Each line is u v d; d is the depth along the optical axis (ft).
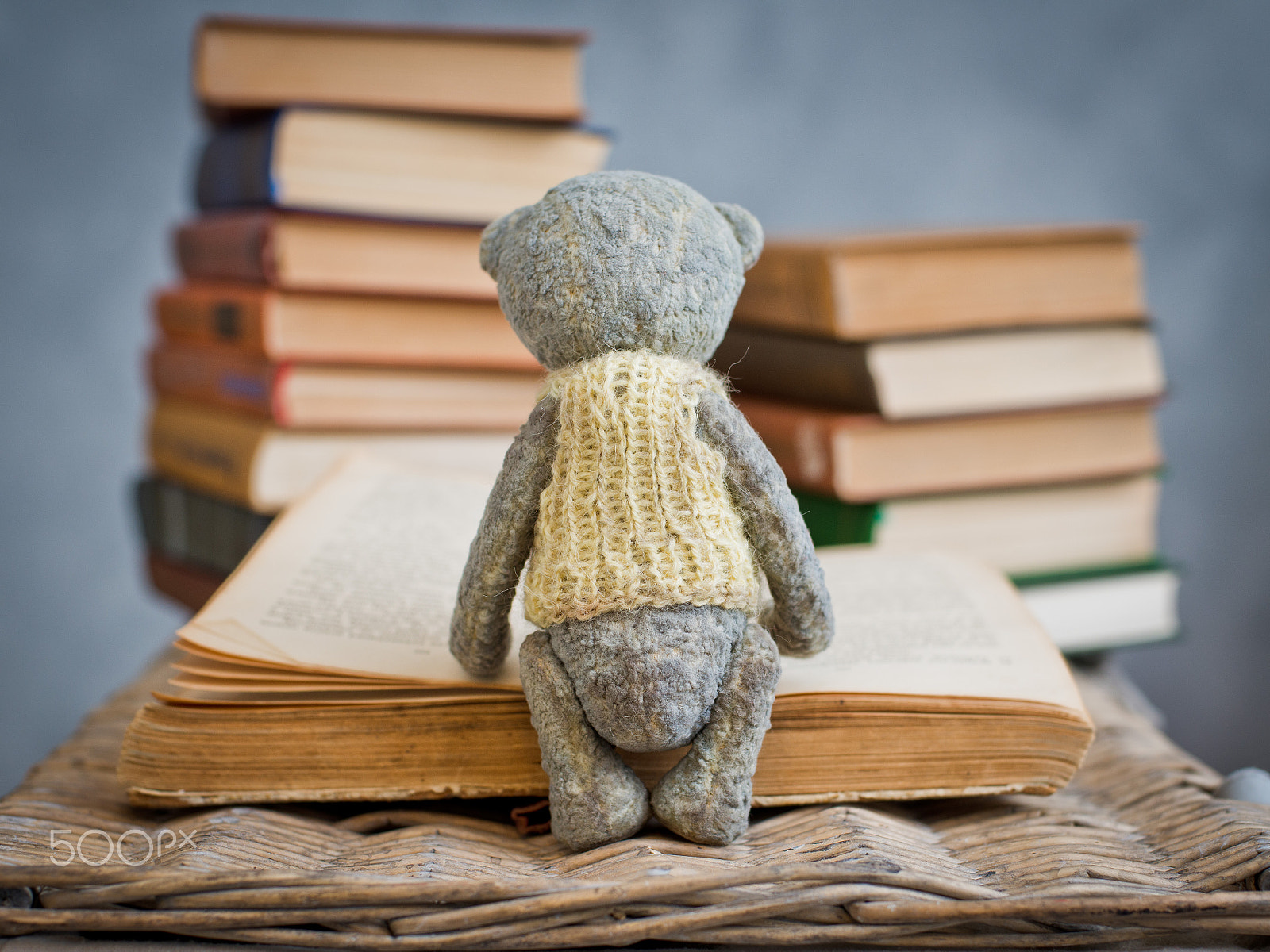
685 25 3.04
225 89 2.26
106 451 3.06
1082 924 1.55
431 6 2.98
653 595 1.60
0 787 3.01
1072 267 2.31
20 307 2.98
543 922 1.52
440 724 1.71
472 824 1.71
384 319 2.33
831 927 1.54
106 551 3.07
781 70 3.06
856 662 1.81
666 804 1.63
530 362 2.41
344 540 1.98
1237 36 2.97
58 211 2.98
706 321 1.64
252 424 2.35
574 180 1.67
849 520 2.23
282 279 2.26
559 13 3.00
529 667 1.64
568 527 1.61
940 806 1.79
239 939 1.53
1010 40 3.05
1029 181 3.07
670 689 1.59
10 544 3.01
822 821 1.67
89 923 1.52
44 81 2.95
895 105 3.08
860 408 2.26
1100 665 2.38
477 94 2.30
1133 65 3.01
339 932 1.53
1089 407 2.31
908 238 2.22
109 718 2.00
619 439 1.61
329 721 1.71
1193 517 3.02
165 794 1.72
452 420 2.40
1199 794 1.76
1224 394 3.00
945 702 1.71
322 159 2.25
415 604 1.87
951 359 2.25
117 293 3.03
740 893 1.53
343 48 2.27
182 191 3.05
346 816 1.76
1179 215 3.00
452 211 2.32
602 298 1.61
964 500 2.28
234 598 1.83
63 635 3.06
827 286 2.21
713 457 1.62
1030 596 2.27
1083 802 1.81
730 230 1.69
